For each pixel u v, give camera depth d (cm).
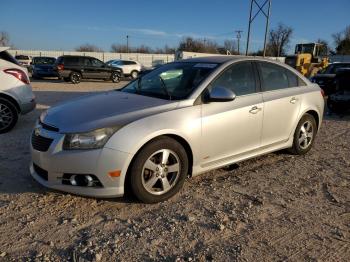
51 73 2550
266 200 439
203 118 444
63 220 377
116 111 413
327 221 393
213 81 471
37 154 405
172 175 430
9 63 743
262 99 519
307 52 2744
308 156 620
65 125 395
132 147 388
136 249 331
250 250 335
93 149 381
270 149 548
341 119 1025
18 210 394
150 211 402
